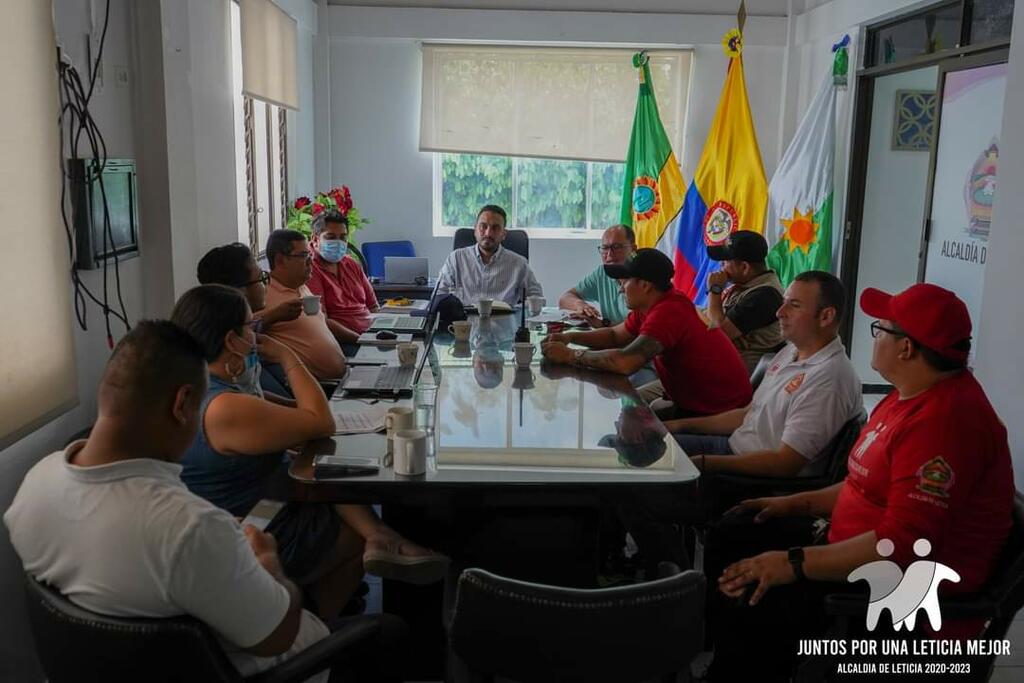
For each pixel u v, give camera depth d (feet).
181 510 4.49
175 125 10.57
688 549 9.95
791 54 23.48
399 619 6.16
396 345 11.85
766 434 8.92
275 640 4.85
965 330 6.15
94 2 9.02
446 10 22.93
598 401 8.95
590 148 23.90
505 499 6.66
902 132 20.18
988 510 5.94
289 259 10.99
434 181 24.47
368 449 7.36
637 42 23.15
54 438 8.05
